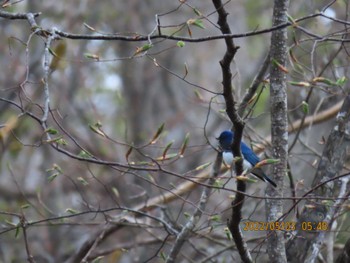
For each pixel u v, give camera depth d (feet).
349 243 29.25
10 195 53.93
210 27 65.77
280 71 29.32
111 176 52.34
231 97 23.73
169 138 60.85
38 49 53.98
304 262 29.84
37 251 50.80
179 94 64.13
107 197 48.32
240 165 25.14
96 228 44.62
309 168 43.21
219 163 34.35
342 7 42.96
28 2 59.06
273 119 29.45
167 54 65.00
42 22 57.77
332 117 40.19
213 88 64.18
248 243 39.75
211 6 65.26
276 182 29.22
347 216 41.24
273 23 29.32
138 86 64.23
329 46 42.50
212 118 61.98
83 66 59.67
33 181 57.06
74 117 58.90
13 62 50.96
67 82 58.65
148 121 62.90
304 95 42.22
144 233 48.39
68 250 51.55
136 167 24.89
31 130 55.31
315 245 29.96
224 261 38.96
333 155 30.81
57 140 23.99
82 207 48.52
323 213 30.19
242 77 63.41
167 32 61.00
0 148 48.70
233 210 25.88
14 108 54.13
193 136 60.54
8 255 49.14
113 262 41.47
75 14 58.49
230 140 31.65
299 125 38.50
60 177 52.11
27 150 55.98
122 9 63.10
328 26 43.80
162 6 64.18
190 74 64.64
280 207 29.09
